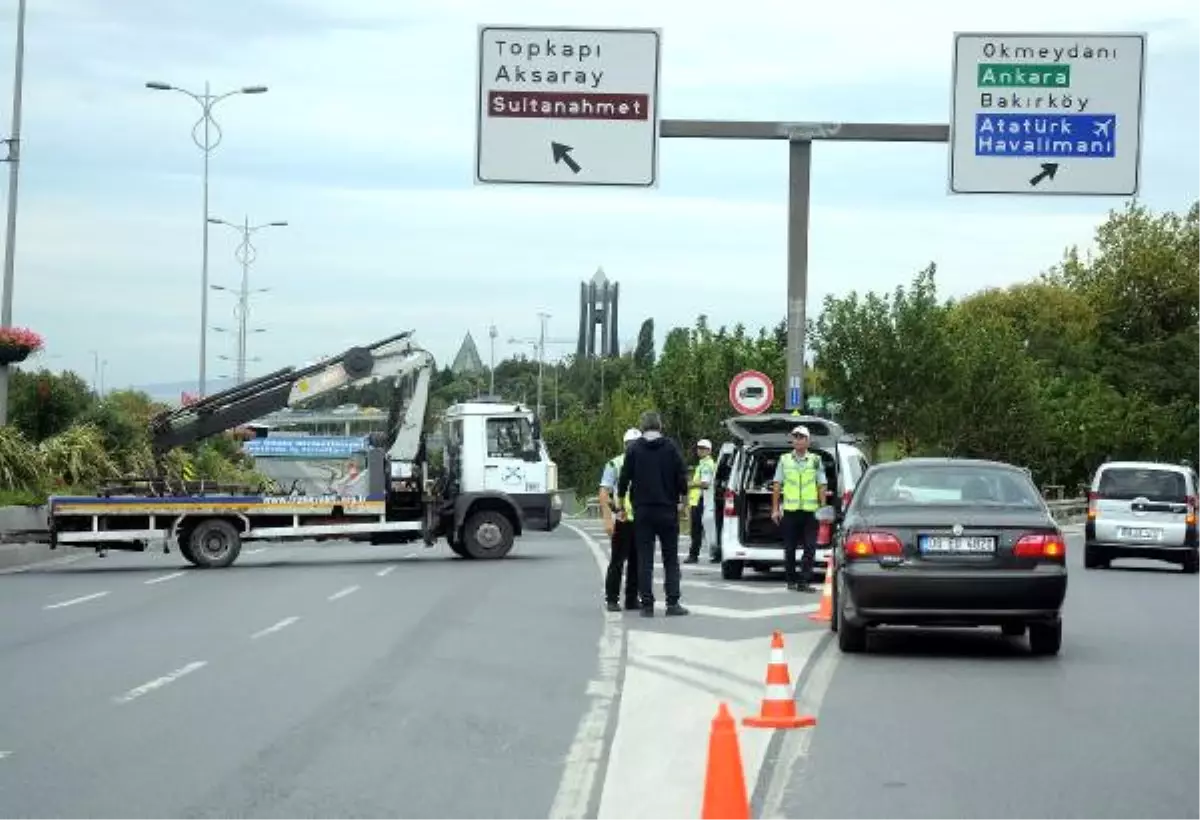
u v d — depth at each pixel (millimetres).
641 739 19172
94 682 24031
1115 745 18641
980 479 27938
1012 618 26141
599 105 47688
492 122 47625
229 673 25000
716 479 47969
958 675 24594
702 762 17562
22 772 17234
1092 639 29969
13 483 62094
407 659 26703
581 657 26938
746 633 30375
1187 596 41406
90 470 65875
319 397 56844
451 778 16969
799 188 49406
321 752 18406
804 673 24469
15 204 65125
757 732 19422
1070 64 47438
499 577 45938
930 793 16047
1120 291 172500
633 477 33719
